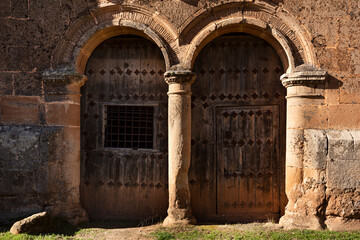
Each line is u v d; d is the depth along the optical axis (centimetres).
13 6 539
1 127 533
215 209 575
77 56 532
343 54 507
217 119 580
